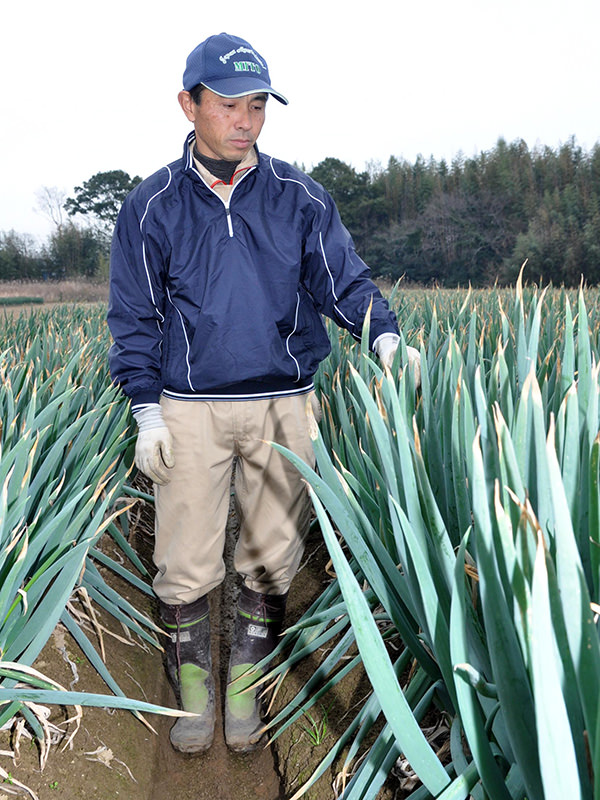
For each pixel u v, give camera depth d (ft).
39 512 5.77
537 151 227.40
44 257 193.67
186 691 6.86
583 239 179.93
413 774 5.18
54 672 6.28
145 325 6.24
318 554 9.05
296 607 8.16
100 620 7.49
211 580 6.87
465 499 4.58
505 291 17.88
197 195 5.87
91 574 7.13
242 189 5.86
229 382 6.06
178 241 5.86
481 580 3.12
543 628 2.49
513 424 4.53
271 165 6.06
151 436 6.13
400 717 3.37
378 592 4.42
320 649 7.23
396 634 6.47
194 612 6.95
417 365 5.69
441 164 242.99
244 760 6.75
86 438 7.16
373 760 4.63
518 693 3.15
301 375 6.38
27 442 5.51
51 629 5.16
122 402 9.23
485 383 6.17
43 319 17.40
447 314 11.65
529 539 3.10
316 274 6.29
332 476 4.61
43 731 5.52
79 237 193.57
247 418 6.26
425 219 213.25
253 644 7.05
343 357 9.05
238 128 5.49
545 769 2.63
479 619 4.34
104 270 179.42
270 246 5.88
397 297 17.84
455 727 4.15
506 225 205.87
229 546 10.53
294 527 6.87
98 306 26.61
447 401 5.02
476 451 3.08
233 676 7.01
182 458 6.35
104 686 6.55
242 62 5.42
